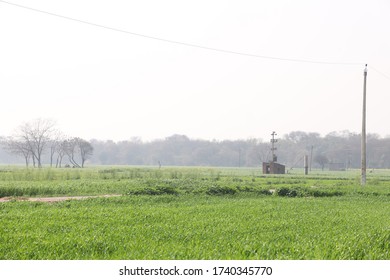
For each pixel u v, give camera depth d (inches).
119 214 1330.0
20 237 912.9
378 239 937.5
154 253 784.3
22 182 2920.8
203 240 925.2
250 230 1061.1
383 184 3612.2
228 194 2288.4
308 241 920.9
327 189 2600.9
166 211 1445.6
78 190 2429.9
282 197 2303.2
